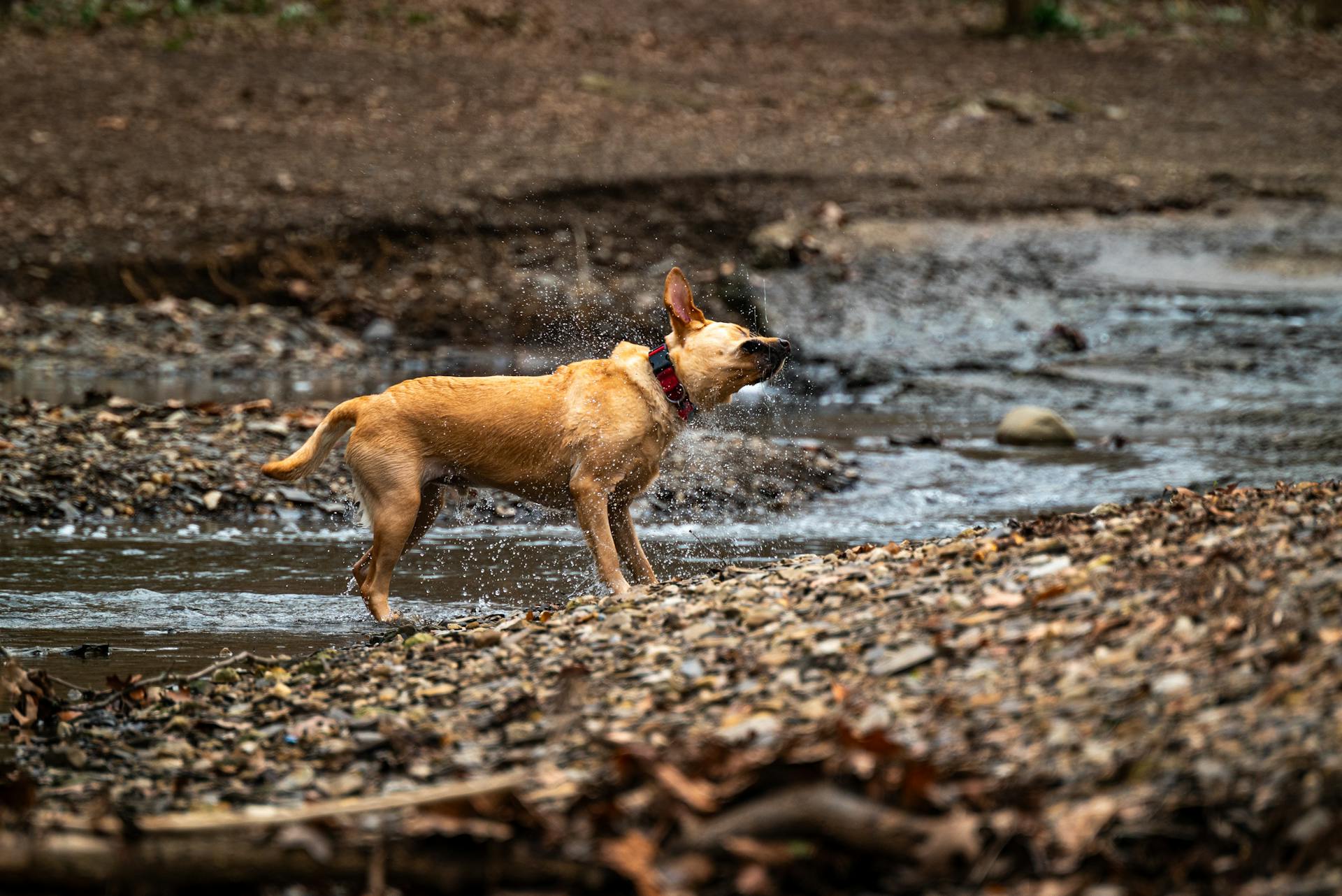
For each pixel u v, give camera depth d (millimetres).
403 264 24562
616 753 4730
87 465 12117
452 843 4055
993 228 26234
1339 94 36375
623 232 25812
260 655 7379
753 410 18234
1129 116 33969
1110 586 5715
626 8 40281
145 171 26453
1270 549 5703
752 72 36312
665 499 12430
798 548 10742
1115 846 3889
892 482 13531
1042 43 40312
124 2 36000
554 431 8227
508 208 25812
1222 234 25844
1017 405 18547
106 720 6215
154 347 21141
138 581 9312
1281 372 19469
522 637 6766
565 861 3965
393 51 34969
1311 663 4531
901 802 4078
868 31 40938
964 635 5500
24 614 8344
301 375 20500
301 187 26094
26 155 26750
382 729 5562
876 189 27766
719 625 6305
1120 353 20953
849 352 21500
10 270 22922
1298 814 3818
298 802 4984
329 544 10766
